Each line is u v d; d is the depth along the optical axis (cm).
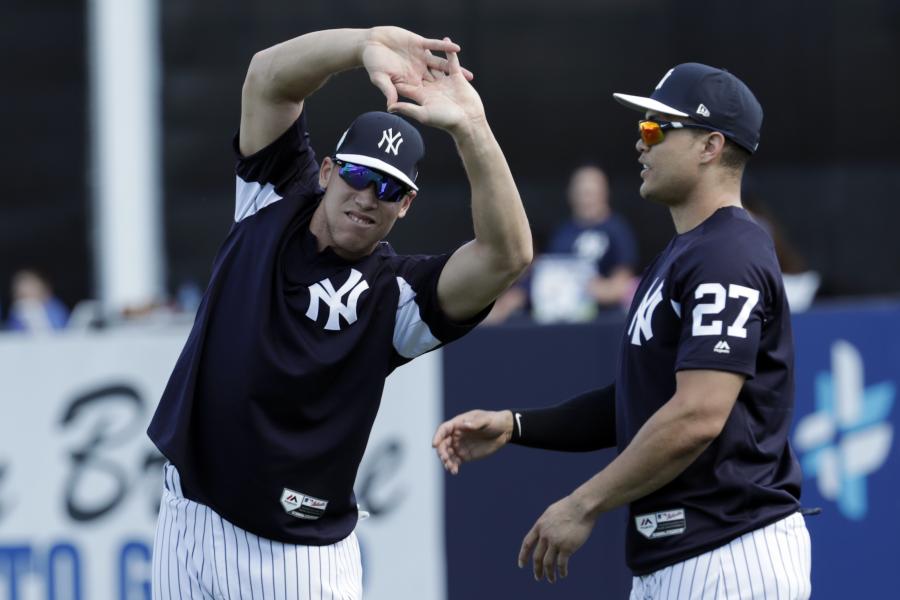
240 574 1190
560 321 1816
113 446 1889
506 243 1138
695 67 1202
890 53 3341
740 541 1165
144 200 3375
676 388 1156
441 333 1186
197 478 1184
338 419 1177
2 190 3416
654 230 3319
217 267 1189
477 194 1123
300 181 1195
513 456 1820
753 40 3372
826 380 1825
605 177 3344
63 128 3406
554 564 1191
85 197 3400
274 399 1150
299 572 1198
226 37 3356
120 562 1883
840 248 3350
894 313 1845
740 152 1198
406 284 1178
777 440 1185
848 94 3353
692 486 1168
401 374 1839
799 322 1823
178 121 3369
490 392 1825
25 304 3150
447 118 1084
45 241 3400
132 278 3375
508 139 3375
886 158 3341
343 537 1223
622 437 1236
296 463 1166
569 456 1805
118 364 1891
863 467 1830
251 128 1184
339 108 3281
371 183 1127
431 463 1831
